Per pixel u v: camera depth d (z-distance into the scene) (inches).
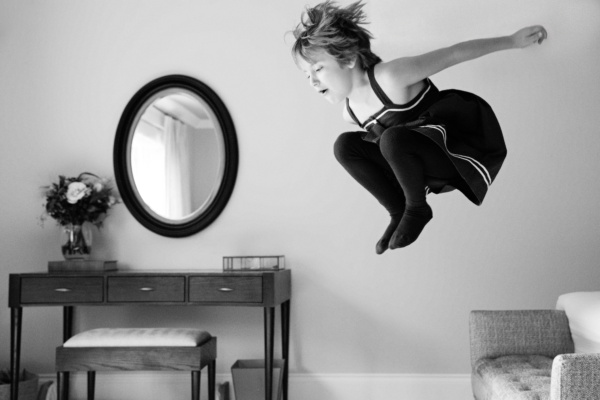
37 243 175.2
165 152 173.0
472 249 164.9
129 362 142.3
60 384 147.5
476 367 129.0
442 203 166.1
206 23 174.6
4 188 176.4
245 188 171.0
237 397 152.4
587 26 164.9
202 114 172.4
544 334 132.7
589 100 164.4
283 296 158.1
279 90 171.6
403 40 166.7
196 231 170.4
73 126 176.2
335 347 167.0
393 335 165.8
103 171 175.0
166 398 170.2
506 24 165.5
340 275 167.6
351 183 168.7
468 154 78.7
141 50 175.9
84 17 177.5
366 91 81.1
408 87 80.4
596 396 82.7
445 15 166.2
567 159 164.2
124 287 151.9
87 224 168.6
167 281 150.7
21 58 177.9
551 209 163.9
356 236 167.8
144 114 174.4
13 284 154.4
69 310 169.3
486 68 165.9
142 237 172.9
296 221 169.5
